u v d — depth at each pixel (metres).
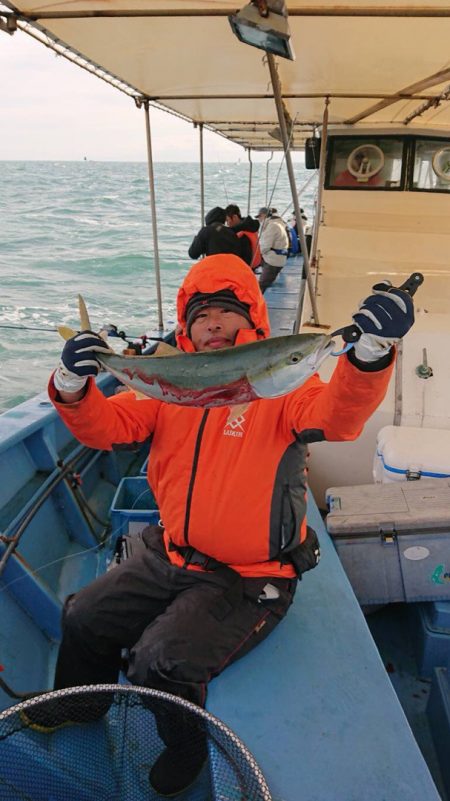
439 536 2.46
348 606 2.11
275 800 1.40
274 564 1.86
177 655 1.60
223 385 1.42
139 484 3.17
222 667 1.70
